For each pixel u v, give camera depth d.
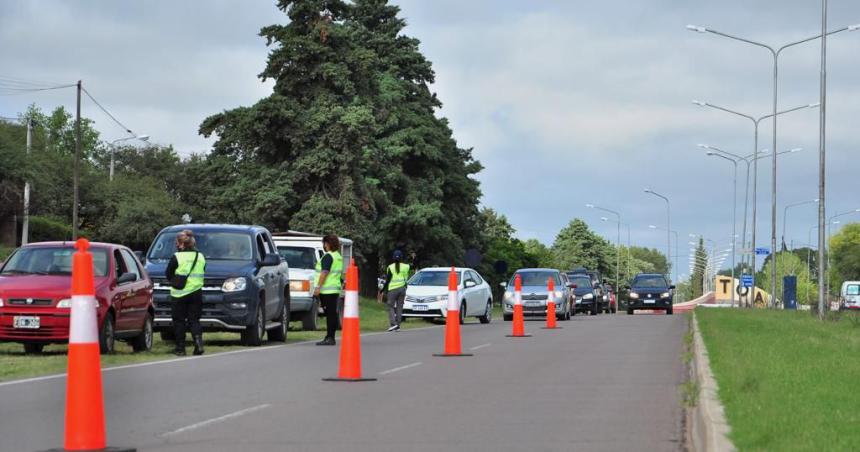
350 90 74.88
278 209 72.19
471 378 19.75
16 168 78.31
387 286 41.25
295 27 75.81
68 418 10.89
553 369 21.75
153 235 101.88
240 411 14.77
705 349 23.44
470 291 49.34
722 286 177.38
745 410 11.94
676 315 65.62
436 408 15.19
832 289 197.12
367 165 75.62
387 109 82.19
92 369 10.93
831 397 13.35
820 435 10.05
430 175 85.06
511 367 22.25
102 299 23.73
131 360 23.47
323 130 73.50
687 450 11.50
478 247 96.31
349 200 72.69
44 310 23.19
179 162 142.12
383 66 88.56
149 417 14.13
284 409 15.02
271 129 72.88
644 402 15.98
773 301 71.19
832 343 25.34
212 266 28.23
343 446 11.78
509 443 12.01
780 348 22.81
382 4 91.25
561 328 42.12
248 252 29.22
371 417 14.21
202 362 23.09
